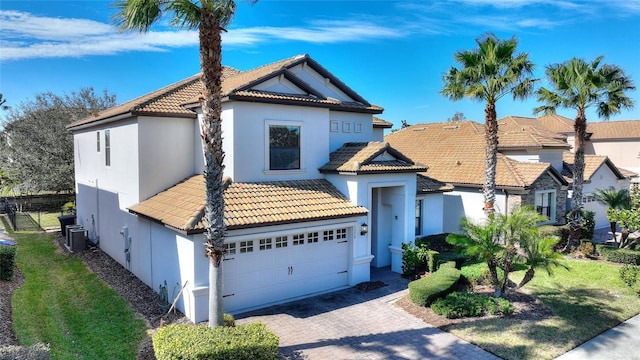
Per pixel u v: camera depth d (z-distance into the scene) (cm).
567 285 1548
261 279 1345
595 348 1059
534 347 1050
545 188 2330
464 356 1014
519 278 1628
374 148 1673
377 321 1230
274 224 1311
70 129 2558
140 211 1490
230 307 1284
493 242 1332
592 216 2377
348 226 1527
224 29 980
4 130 3584
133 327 1166
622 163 4653
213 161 986
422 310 1301
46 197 3869
